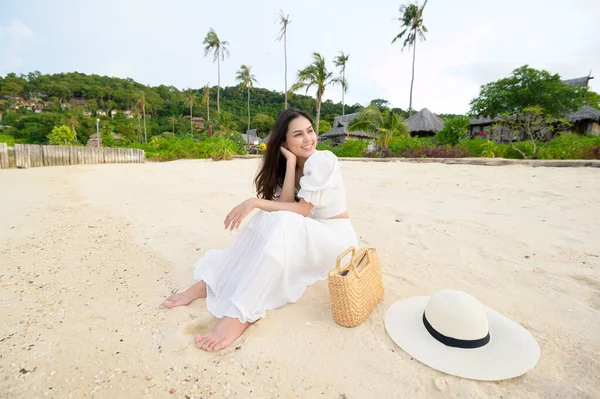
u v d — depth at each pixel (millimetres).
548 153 10461
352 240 2082
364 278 1812
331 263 2002
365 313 1802
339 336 1674
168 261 2680
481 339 1503
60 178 7766
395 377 1394
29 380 1371
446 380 1362
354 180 7230
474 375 1372
